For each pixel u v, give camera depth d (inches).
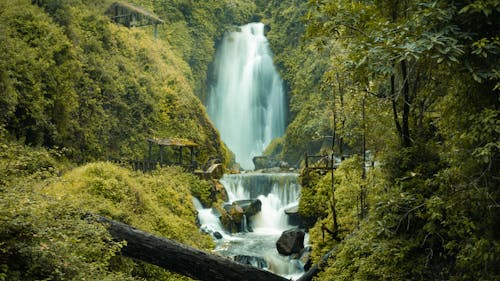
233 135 1690.5
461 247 222.1
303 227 777.6
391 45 215.8
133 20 1400.1
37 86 690.2
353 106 377.4
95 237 247.8
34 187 279.7
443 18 204.8
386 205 253.8
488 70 200.1
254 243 721.0
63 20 922.7
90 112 892.6
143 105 1063.6
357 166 390.0
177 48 1561.3
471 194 215.0
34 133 693.9
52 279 189.6
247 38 1792.6
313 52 1439.5
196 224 730.8
